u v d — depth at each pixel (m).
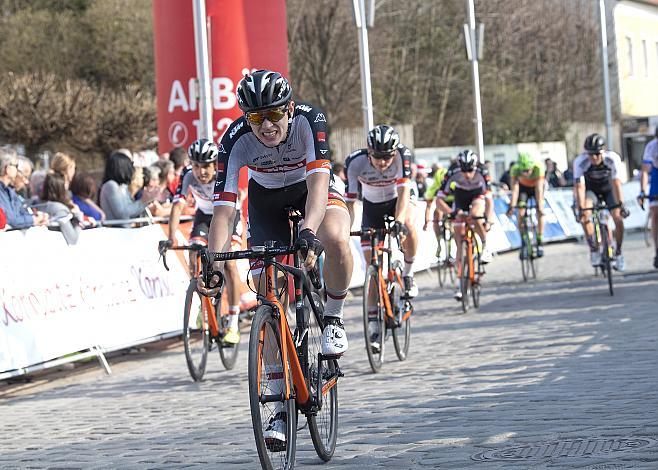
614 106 47.78
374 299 8.05
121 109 35.38
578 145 46.34
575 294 12.84
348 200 9.16
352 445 5.33
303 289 5.00
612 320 9.88
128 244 10.12
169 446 5.74
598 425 5.27
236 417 6.54
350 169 9.09
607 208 13.20
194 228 9.11
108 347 9.45
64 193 10.07
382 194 9.25
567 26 47.81
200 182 8.97
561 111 47.72
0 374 8.04
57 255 8.99
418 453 4.97
